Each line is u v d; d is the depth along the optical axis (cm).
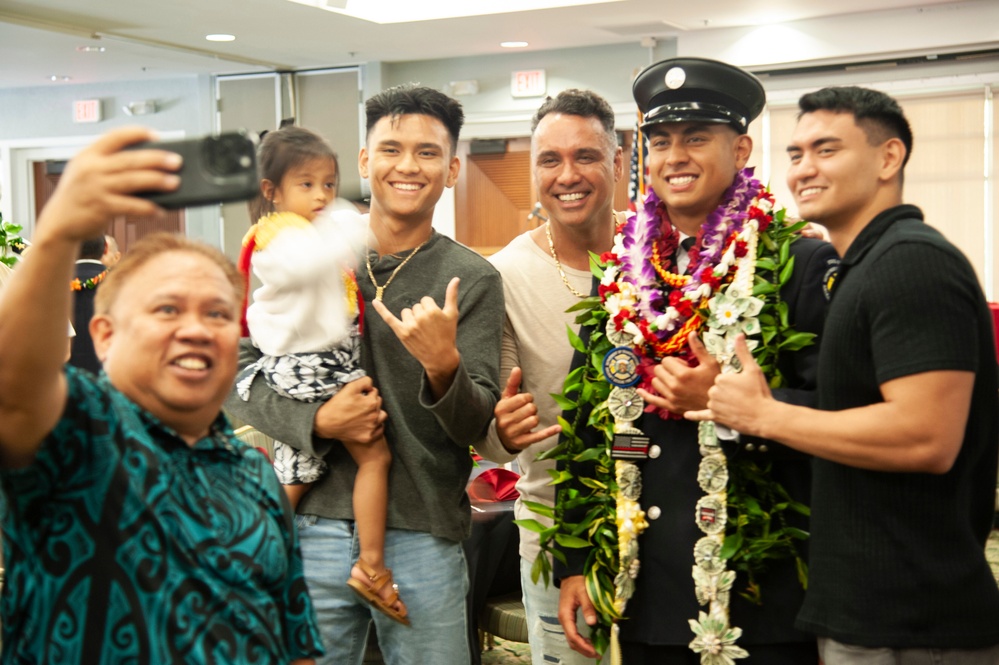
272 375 224
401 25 836
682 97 215
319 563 228
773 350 204
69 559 129
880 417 169
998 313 571
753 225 213
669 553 211
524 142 986
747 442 200
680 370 203
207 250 143
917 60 834
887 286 172
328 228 229
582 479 222
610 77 945
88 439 131
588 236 256
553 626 251
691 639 208
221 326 141
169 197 110
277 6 762
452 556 232
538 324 254
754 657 206
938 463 168
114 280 141
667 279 219
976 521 185
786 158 888
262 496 149
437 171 234
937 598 173
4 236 330
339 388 221
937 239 173
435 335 207
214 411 143
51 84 1109
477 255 240
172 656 129
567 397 234
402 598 227
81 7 765
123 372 138
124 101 1098
